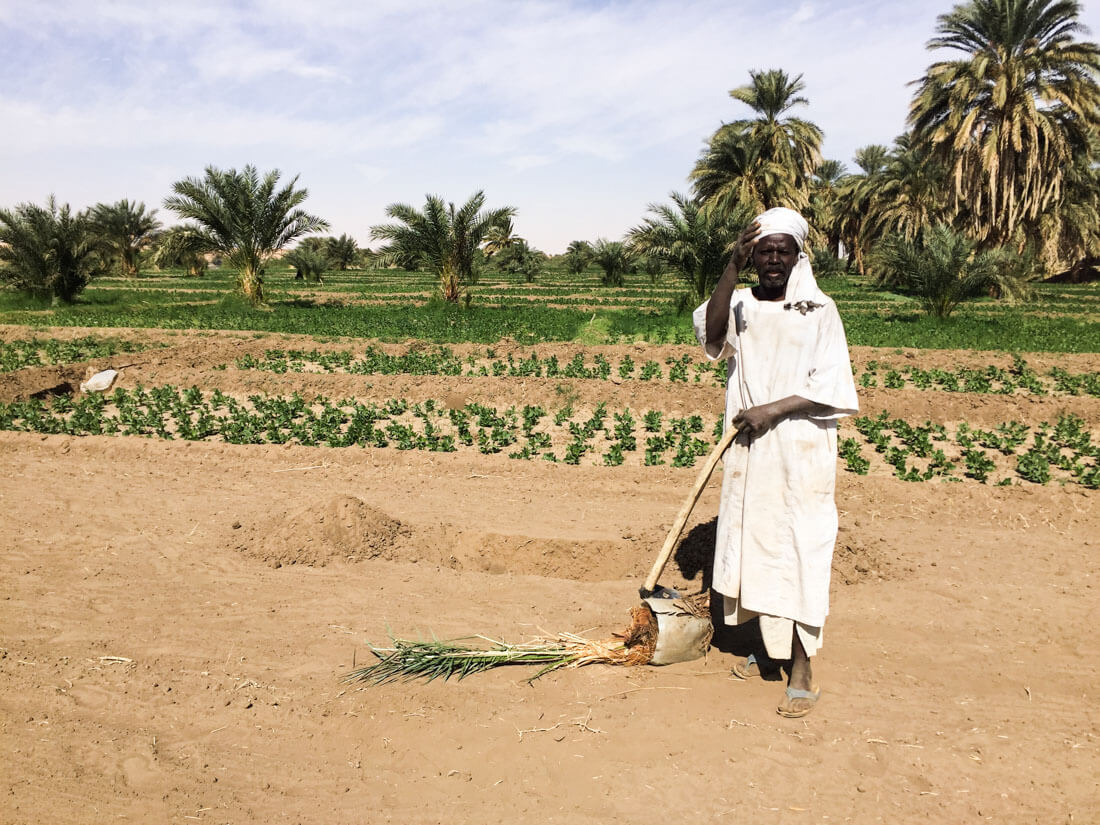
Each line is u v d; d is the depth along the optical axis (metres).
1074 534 6.36
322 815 3.06
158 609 4.94
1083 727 3.61
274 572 5.59
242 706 3.82
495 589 5.33
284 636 4.59
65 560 5.71
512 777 3.29
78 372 14.32
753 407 3.69
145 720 3.71
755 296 3.85
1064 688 3.98
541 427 11.09
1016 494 7.16
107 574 5.48
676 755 3.42
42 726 3.62
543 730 3.62
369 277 63.56
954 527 6.54
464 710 3.80
